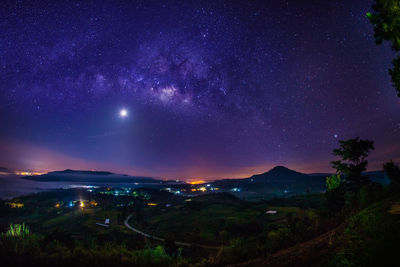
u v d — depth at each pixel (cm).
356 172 1775
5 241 936
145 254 992
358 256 477
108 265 864
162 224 8056
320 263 536
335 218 1245
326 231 1077
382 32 541
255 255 949
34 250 918
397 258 412
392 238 490
